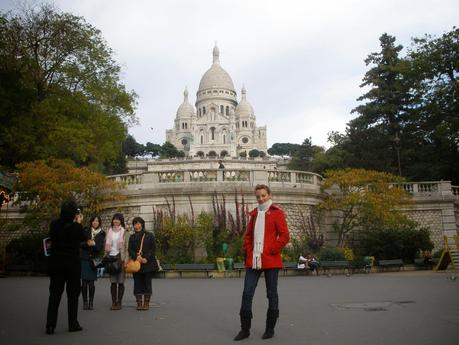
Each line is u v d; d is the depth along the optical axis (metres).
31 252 27.66
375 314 9.75
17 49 37.12
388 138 54.56
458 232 35.78
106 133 41.97
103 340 7.56
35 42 38.16
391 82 58.41
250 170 28.16
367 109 56.94
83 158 38.19
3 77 33.91
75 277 8.52
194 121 168.88
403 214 33.22
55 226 8.55
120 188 28.55
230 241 26.14
